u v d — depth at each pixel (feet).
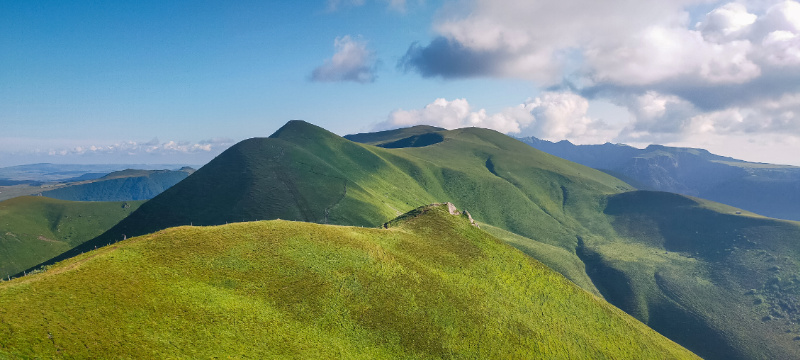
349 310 215.10
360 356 191.11
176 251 195.93
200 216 561.02
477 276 305.53
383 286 243.40
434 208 390.21
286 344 174.60
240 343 162.50
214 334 160.15
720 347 591.78
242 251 216.95
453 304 259.19
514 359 240.32
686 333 630.74
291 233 251.39
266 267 214.28
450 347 226.38
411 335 220.64
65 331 130.31
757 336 599.57
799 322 617.21
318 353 178.70
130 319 147.54
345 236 274.98
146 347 139.54
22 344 119.14
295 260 228.84
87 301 146.00
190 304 168.25
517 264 348.59
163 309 159.02
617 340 310.04
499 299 290.35
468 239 354.95
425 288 260.83
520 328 269.23
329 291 219.41
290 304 199.31
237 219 544.21
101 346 131.54
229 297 183.83
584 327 307.78
